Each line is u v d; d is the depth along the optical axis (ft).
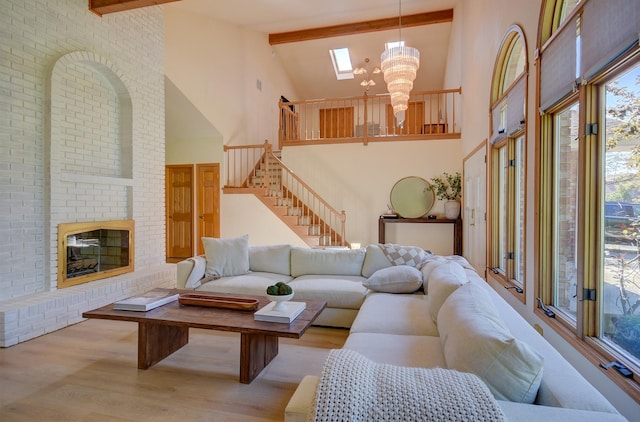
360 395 3.06
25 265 11.28
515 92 10.87
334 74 32.35
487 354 4.09
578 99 7.31
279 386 7.68
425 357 5.99
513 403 3.62
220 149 22.95
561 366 4.42
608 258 6.51
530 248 9.61
